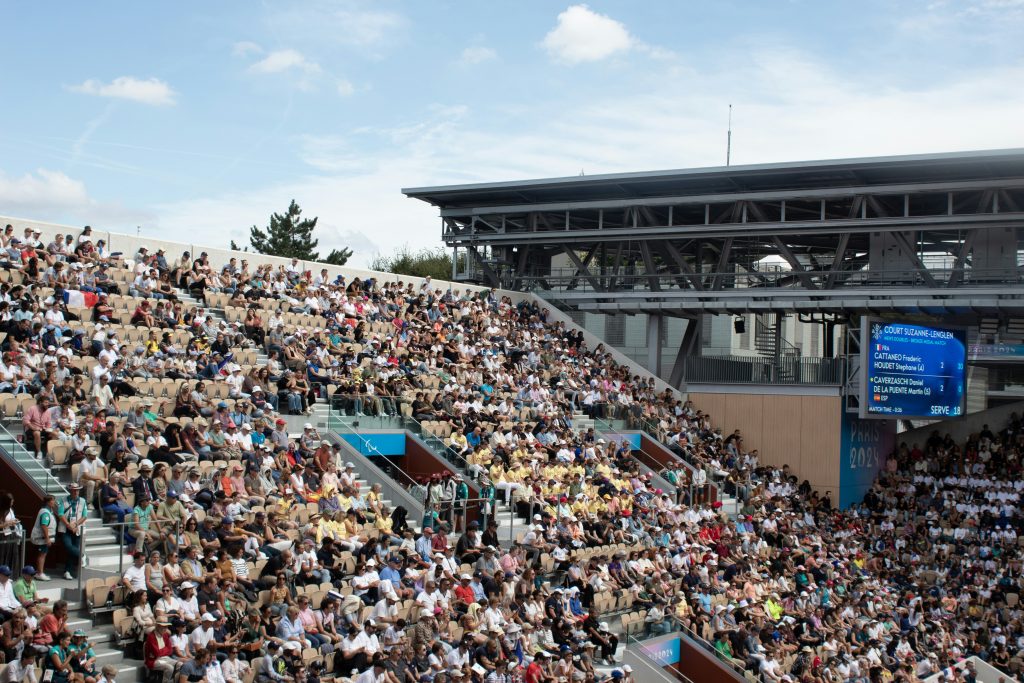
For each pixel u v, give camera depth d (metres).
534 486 33.09
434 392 37.03
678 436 46.75
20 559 18.89
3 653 16.30
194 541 21.06
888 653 34.75
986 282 47.94
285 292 37.94
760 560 37.75
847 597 37.88
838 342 54.16
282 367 32.84
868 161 46.59
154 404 26.47
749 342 56.91
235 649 18.75
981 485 48.50
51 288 29.12
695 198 52.03
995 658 37.69
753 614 31.62
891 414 46.78
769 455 50.50
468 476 32.69
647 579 31.00
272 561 21.58
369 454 32.41
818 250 53.84
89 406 24.25
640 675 27.16
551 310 54.94
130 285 32.28
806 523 44.62
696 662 29.23
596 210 55.97
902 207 50.69
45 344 26.52
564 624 25.98
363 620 21.80
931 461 50.66
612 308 55.25
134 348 28.91
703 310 54.03
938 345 47.94
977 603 41.31
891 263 50.19
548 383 44.94
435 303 45.69
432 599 23.28
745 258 54.16
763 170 48.84
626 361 53.75
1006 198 46.75
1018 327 51.56
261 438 27.28
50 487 20.88
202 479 24.05
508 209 56.22
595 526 32.59
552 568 29.44
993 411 53.50
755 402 51.03
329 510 25.31
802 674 29.84
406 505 29.91
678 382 55.53
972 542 45.03
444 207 58.47
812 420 49.66
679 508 37.97
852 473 49.91
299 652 19.22
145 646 18.19
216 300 34.97
